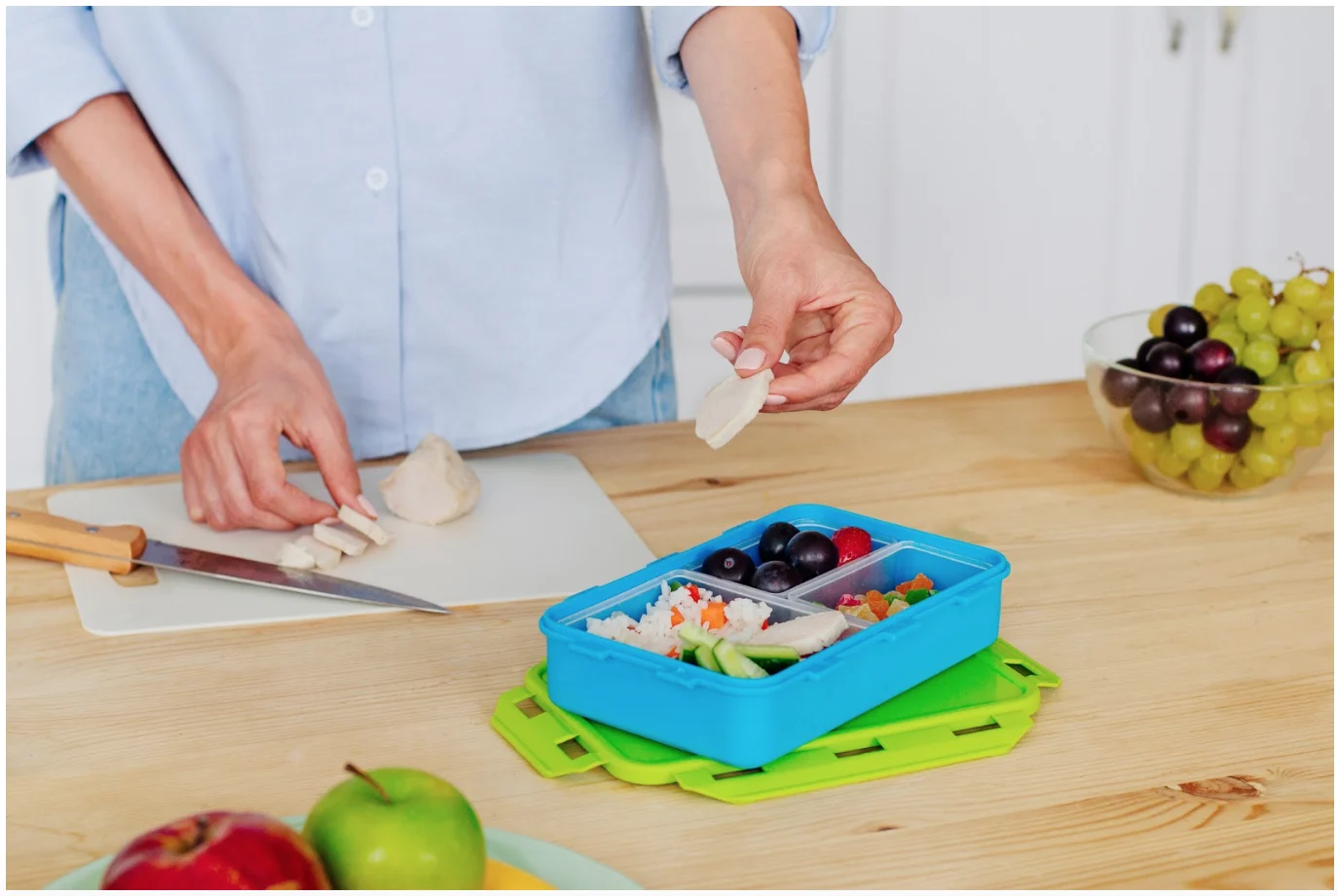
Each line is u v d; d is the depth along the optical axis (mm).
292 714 743
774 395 814
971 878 593
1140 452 1080
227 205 1246
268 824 493
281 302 1248
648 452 1196
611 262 1289
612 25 1229
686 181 2229
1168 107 2447
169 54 1168
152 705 751
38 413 2121
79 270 1291
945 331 2469
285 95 1170
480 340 1281
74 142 1133
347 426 1292
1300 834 628
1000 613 866
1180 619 860
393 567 946
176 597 896
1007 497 1081
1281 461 1037
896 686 732
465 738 718
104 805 653
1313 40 2473
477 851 530
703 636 698
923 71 2291
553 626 721
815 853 613
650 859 609
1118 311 2545
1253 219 2561
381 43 1163
